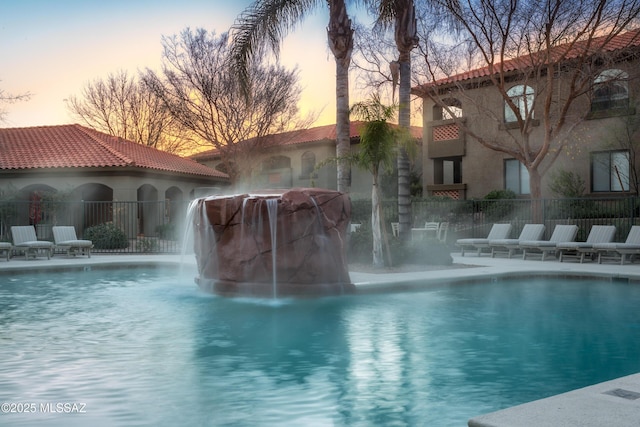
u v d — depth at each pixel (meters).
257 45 17.31
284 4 16.84
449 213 24.86
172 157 35.91
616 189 23.31
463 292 11.42
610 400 3.69
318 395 5.03
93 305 10.18
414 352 6.65
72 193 26.42
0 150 29.16
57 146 29.66
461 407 4.70
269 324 8.41
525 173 26.08
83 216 28.31
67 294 11.57
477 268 14.05
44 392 5.12
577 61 21.62
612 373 5.72
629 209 20.72
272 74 36.53
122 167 26.58
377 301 10.37
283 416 4.48
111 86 45.12
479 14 21.53
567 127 24.31
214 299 10.76
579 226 20.94
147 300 10.70
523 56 23.48
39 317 9.05
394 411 4.59
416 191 34.59
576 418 3.34
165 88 36.84
